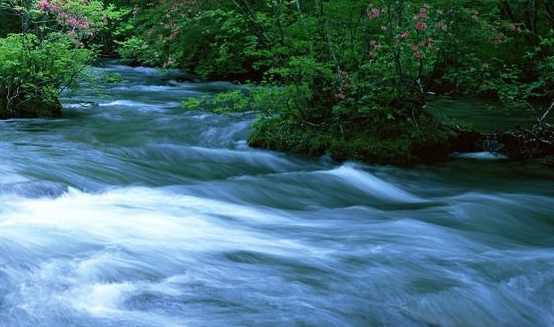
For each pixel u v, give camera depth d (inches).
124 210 239.5
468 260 201.6
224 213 250.1
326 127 369.7
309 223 245.3
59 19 471.8
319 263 193.8
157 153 351.9
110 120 462.6
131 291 163.3
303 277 180.7
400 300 168.2
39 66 468.4
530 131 362.6
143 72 840.3
